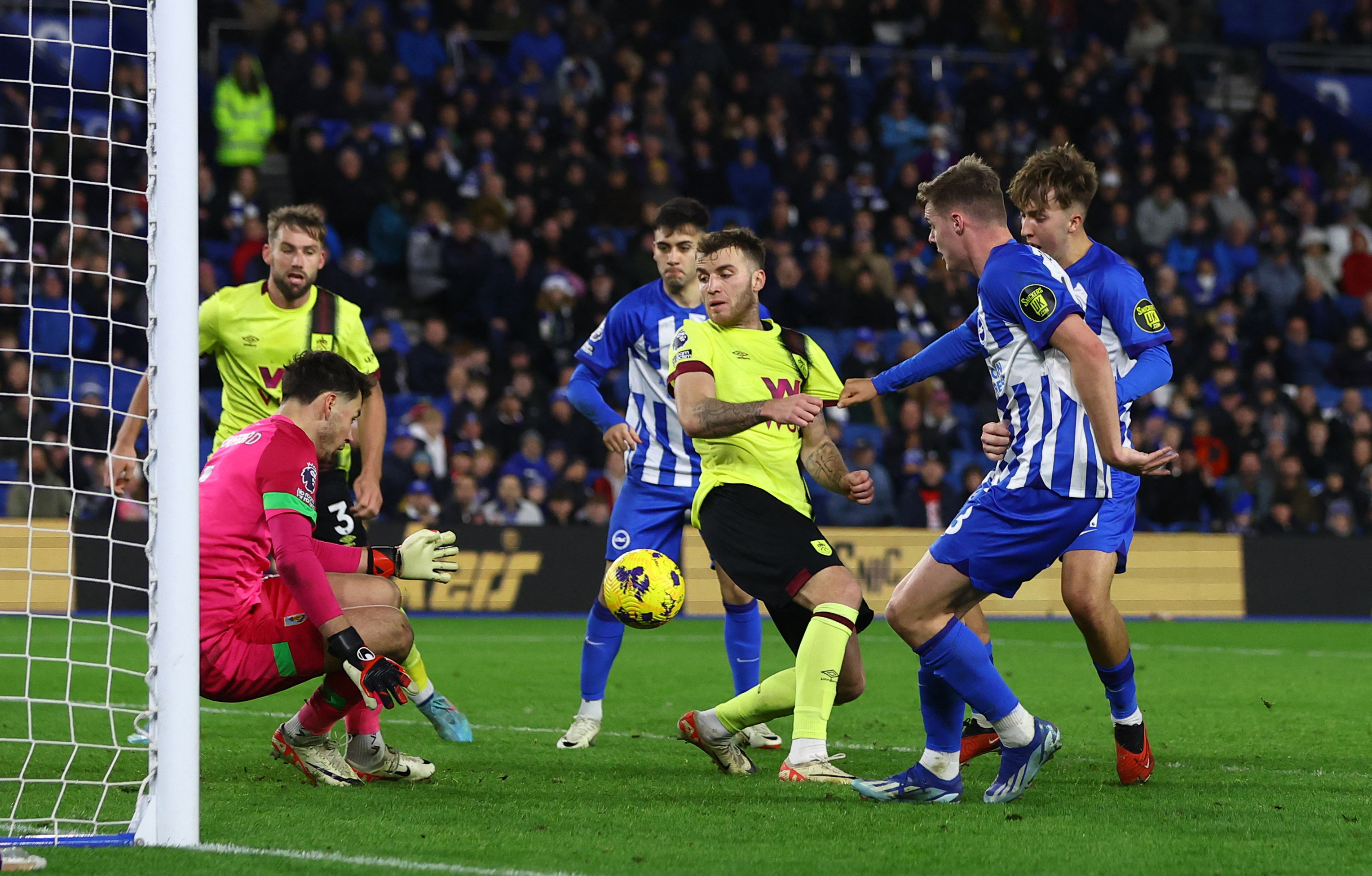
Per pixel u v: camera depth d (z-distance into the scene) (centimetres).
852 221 6016
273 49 5775
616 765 1633
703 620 4416
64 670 2583
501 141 5797
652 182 5906
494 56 6425
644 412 1972
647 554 1627
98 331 4797
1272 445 5166
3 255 4856
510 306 5359
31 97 1355
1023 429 1348
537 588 4456
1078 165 1595
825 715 1473
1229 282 6241
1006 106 6575
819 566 1478
